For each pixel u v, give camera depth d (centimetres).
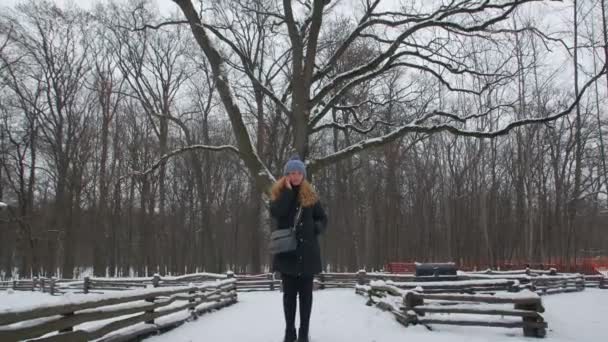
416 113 2305
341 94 1675
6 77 3497
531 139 3706
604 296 1777
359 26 1681
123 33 3459
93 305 574
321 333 747
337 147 4009
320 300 1414
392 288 973
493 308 791
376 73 1662
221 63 1523
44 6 3575
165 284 2080
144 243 4012
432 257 4738
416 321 827
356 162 4438
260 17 2856
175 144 4425
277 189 579
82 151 3981
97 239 4331
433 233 4797
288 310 595
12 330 438
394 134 1602
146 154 4181
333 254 5484
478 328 815
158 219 4853
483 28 1555
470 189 4894
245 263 5900
